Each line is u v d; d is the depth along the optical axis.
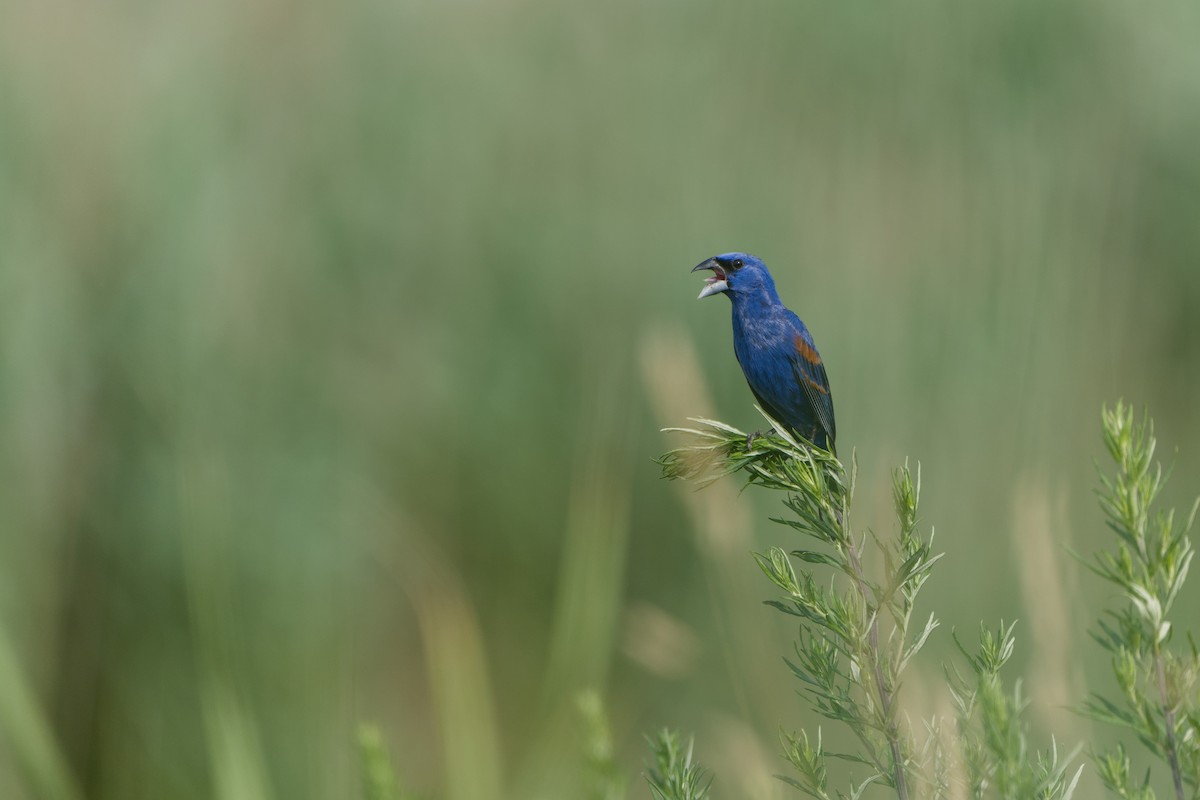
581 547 8.67
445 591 8.46
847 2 14.05
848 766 6.89
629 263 13.19
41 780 8.25
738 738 5.18
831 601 2.88
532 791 7.92
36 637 10.34
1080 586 6.20
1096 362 13.02
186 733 10.33
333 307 13.18
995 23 14.26
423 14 14.47
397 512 11.95
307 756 8.76
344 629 10.25
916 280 12.62
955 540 9.75
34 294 11.48
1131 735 7.08
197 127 12.88
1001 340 12.11
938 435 11.12
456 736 8.02
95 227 12.06
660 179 13.60
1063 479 8.78
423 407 12.73
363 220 13.55
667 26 14.44
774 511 10.73
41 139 12.09
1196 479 12.48
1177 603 8.54
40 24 12.52
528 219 13.62
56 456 11.13
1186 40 15.53
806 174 13.56
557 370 12.65
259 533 11.14
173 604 10.67
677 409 7.02
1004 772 2.14
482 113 14.27
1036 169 13.83
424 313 13.38
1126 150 14.79
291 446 12.13
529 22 14.61
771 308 7.89
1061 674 4.63
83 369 11.46
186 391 11.49
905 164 13.60
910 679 2.88
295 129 13.73
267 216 13.20
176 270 12.25
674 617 10.69
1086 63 14.84
